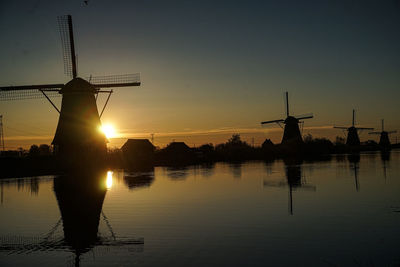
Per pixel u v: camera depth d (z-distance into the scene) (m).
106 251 12.82
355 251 12.01
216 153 82.56
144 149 79.75
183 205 20.97
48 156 47.31
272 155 85.75
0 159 45.62
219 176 39.06
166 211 19.28
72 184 33.25
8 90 41.59
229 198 23.22
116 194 25.98
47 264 11.77
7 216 19.02
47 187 31.20
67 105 41.47
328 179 33.12
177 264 11.30
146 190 27.91
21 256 12.56
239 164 63.12
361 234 13.92
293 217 17.11
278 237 13.81
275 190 26.52
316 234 14.09
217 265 11.12
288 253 11.99
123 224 16.53
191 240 13.73
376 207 19.11
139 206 20.97
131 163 67.50
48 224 17.05
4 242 14.12
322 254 11.80
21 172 43.97
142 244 13.39
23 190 29.42
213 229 15.23
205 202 21.86
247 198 23.05
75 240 14.22
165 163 72.31
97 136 42.31
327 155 94.94
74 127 41.22
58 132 41.56
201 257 11.84
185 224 16.20
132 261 11.72
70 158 41.66
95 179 37.56
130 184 32.31
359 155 91.31
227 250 12.45
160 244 13.34
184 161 75.94
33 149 90.31
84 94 41.62
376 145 132.00
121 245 13.42
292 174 39.22
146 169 54.03
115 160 64.12
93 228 15.95
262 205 20.44
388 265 10.77
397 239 13.18
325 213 17.84
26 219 18.20
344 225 15.35
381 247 12.34
